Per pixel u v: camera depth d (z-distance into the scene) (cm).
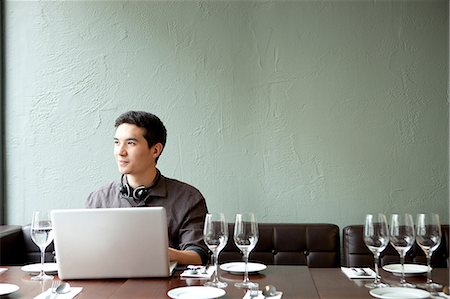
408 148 371
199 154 373
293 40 373
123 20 377
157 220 197
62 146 376
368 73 372
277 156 372
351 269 229
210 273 216
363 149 371
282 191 372
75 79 376
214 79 374
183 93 375
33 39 378
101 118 376
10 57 379
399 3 372
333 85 372
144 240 199
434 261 338
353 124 372
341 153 372
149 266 202
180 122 374
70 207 376
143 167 249
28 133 377
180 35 375
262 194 372
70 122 376
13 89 378
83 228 198
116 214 198
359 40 372
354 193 371
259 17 374
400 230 194
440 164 369
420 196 370
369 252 341
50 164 376
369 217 195
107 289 188
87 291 186
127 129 246
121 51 376
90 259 200
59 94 377
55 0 378
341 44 373
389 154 371
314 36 373
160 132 252
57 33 378
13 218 377
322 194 371
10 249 333
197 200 259
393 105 371
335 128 372
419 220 197
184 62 375
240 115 373
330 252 344
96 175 375
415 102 371
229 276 212
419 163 370
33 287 195
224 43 374
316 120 372
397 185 370
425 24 371
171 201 256
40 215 209
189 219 254
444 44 371
